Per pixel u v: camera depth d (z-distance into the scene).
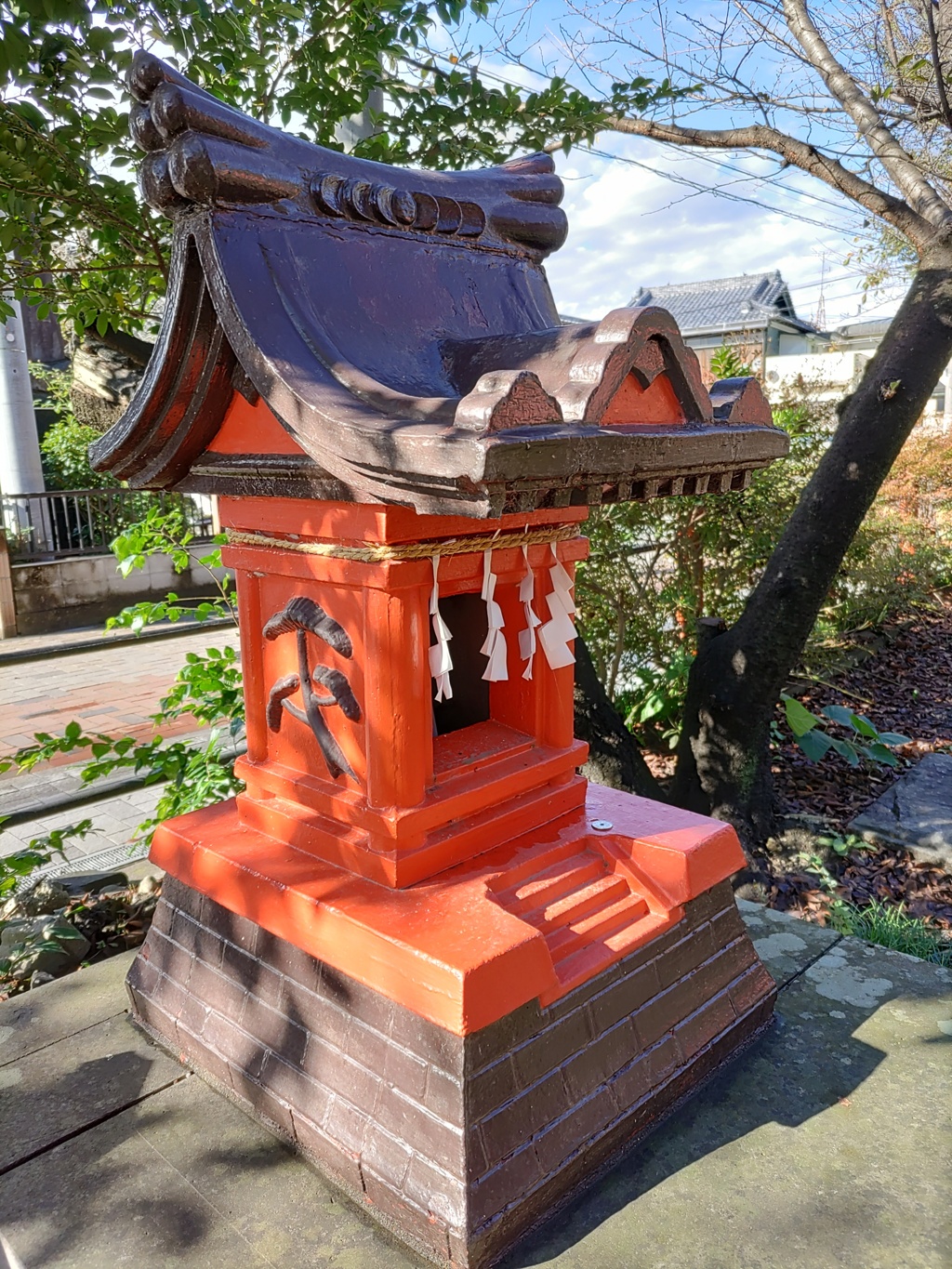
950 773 4.88
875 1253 1.34
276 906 1.60
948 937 3.33
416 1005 1.36
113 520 11.27
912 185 4.00
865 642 7.22
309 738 1.75
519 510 1.19
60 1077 1.79
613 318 1.25
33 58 2.20
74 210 2.74
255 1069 1.62
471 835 1.68
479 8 3.21
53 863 4.16
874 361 3.98
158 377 1.53
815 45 4.15
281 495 1.56
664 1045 1.66
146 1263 1.34
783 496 5.58
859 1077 1.76
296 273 1.46
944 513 10.38
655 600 5.36
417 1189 1.32
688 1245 1.36
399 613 1.50
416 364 1.53
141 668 8.29
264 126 1.47
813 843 4.05
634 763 4.19
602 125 3.62
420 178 1.71
